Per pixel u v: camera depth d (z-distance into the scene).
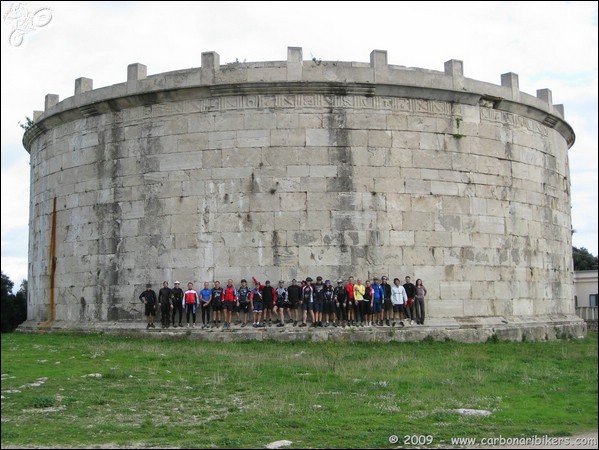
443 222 26.08
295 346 22.62
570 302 31.73
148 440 10.77
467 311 25.94
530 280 28.33
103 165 27.64
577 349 23.48
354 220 25.14
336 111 25.66
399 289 24.58
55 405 13.41
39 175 31.50
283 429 11.53
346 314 24.53
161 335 24.78
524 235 28.38
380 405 13.48
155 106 26.72
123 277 26.48
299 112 25.56
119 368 17.64
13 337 25.91
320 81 25.39
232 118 25.75
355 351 21.50
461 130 26.95
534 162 29.52
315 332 23.94
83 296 27.55
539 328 27.38
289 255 24.88
